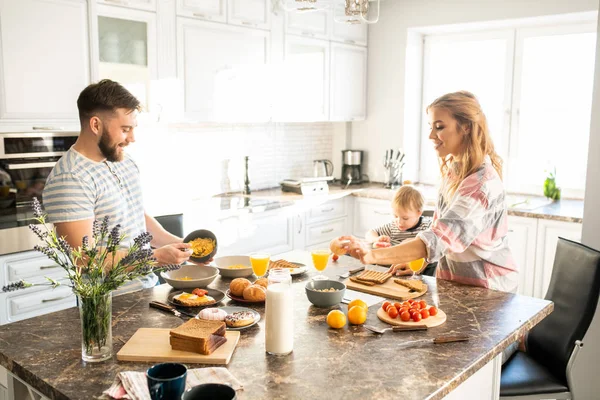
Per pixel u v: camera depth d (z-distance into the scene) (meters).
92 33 3.03
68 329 1.64
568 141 4.24
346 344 1.53
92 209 2.02
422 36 4.85
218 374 1.31
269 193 4.49
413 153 4.96
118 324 1.66
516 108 4.45
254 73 3.92
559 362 2.01
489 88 4.58
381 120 4.90
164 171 3.99
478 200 1.94
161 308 1.78
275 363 1.41
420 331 1.63
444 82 4.81
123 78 3.20
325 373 1.36
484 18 4.20
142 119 3.30
